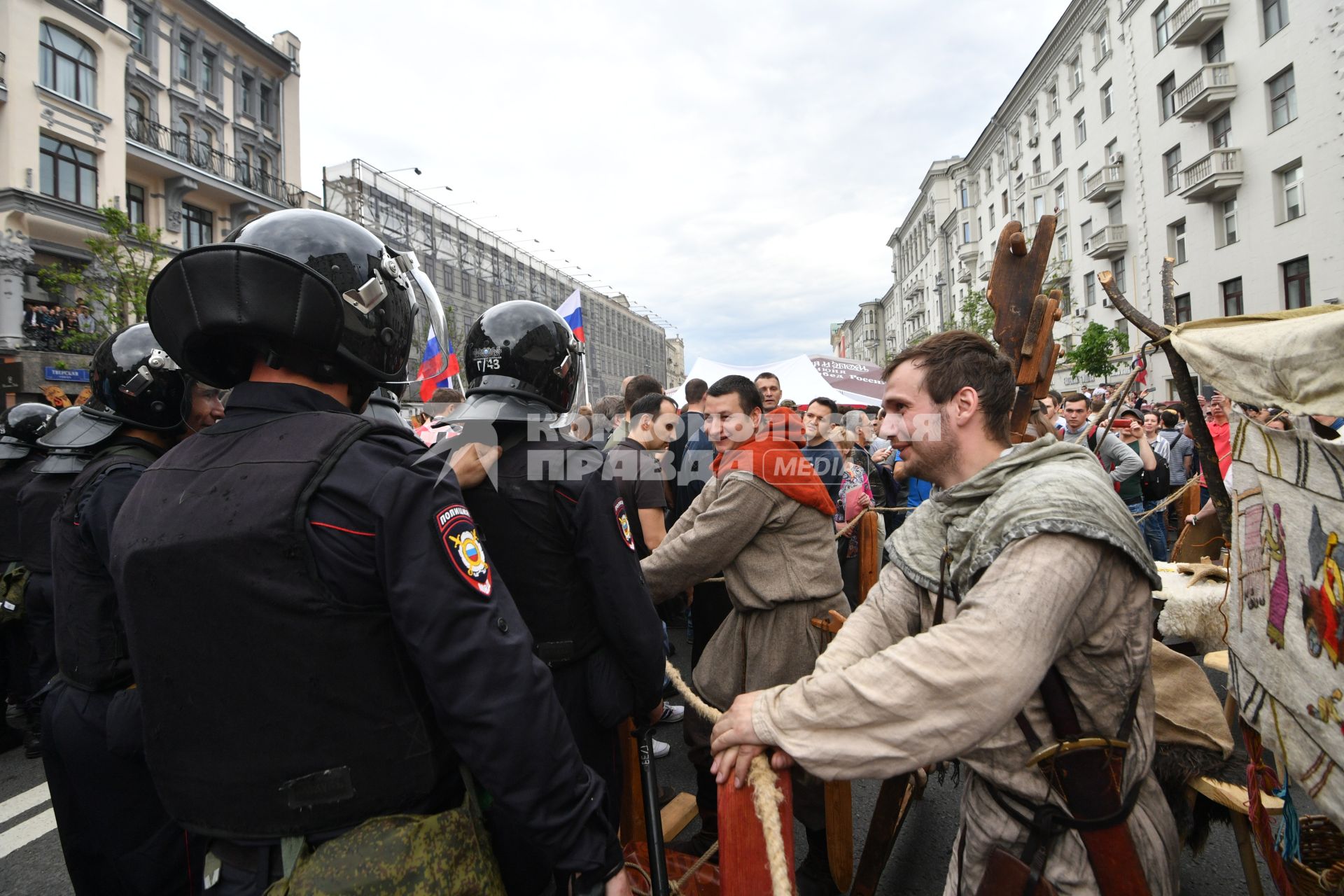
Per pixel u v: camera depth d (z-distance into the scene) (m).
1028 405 2.06
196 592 0.99
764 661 2.28
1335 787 1.17
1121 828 1.10
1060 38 28.03
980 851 1.21
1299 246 17.03
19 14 17.50
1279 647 1.34
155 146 21.89
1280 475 1.32
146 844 1.65
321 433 1.07
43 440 1.98
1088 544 1.07
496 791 1.01
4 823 2.87
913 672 1.04
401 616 0.99
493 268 38.66
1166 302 1.95
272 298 1.08
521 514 1.62
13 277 16.84
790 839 1.17
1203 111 19.61
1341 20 15.60
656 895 1.57
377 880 0.95
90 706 1.64
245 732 1.00
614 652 1.74
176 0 23.17
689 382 5.27
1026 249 2.06
